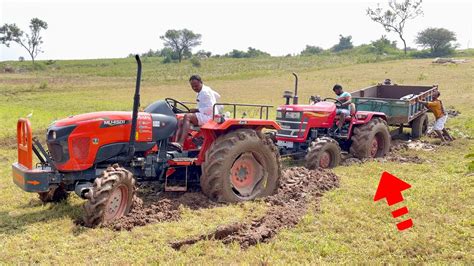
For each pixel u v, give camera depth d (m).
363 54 79.75
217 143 7.39
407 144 13.08
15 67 78.75
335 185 8.45
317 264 5.14
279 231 6.17
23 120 6.50
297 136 10.47
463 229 6.14
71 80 51.38
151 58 103.31
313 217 6.64
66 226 6.28
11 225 6.36
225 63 78.44
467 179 8.58
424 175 9.29
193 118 7.76
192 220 6.55
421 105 14.09
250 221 6.44
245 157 7.70
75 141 6.64
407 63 48.44
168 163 7.41
